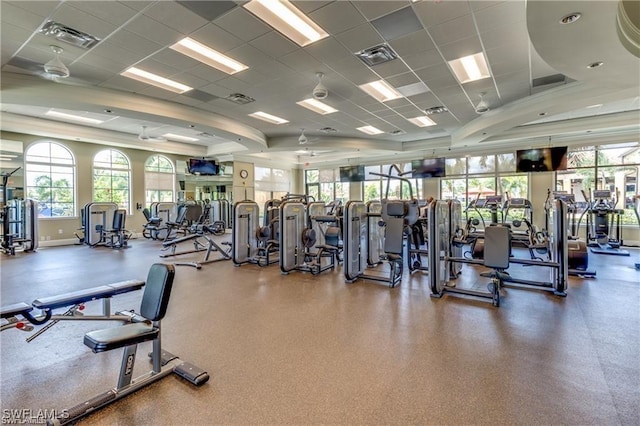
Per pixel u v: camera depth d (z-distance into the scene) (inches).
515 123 285.0
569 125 327.0
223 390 84.7
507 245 153.0
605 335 117.3
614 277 203.9
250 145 397.1
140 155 447.8
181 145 465.1
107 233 362.0
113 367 96.5
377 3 134.6
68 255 299.1
